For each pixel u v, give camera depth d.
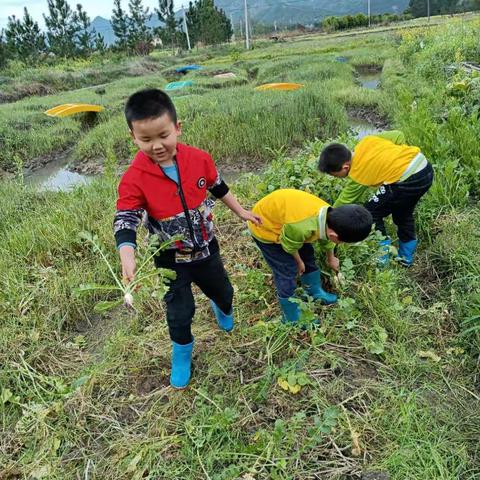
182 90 16.36
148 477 2.32
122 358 3.08
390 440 2.37
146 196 2.40
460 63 11.70
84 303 3.81
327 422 2.31
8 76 24.75
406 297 3.31
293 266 3.03
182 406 2.71
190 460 2.38
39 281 3.96
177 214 2.47
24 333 3.43
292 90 12.92
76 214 5.31
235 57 31.86
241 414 2.60
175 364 2.79
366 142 3.63
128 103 2.17
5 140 11.12
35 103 16.02
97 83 25.17
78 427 2.64
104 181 6.87
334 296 3.32
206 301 3.53
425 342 3.00
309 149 5.45
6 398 2.82
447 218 4.19
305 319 2.79
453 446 2.33
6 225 5.62
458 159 4.74
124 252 2.27
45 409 2.71
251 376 2.86
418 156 3.59
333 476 2.23
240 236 4.46
